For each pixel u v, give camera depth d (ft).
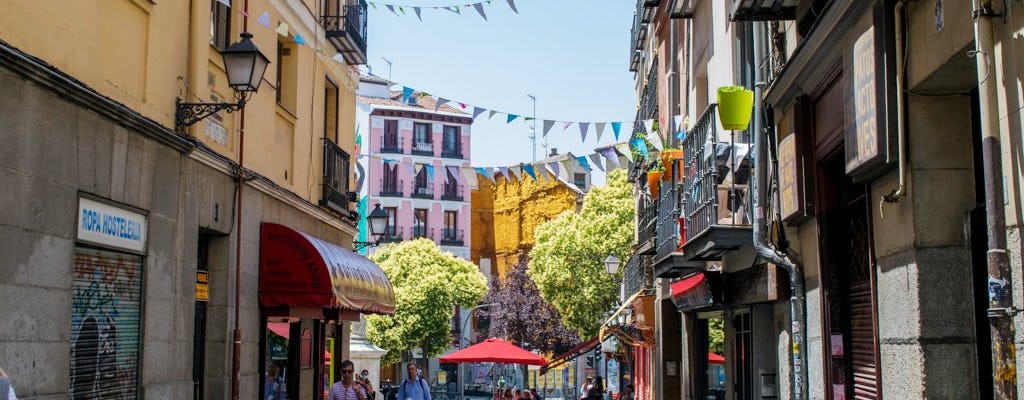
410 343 201.57
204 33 41.01
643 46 93.50
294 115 52.42
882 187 28.99
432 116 241.76
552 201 257.96
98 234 31.86
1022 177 20.24
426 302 201.77
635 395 108.58
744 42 47.14
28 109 27.66
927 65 24.97
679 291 57.93
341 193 60.75
